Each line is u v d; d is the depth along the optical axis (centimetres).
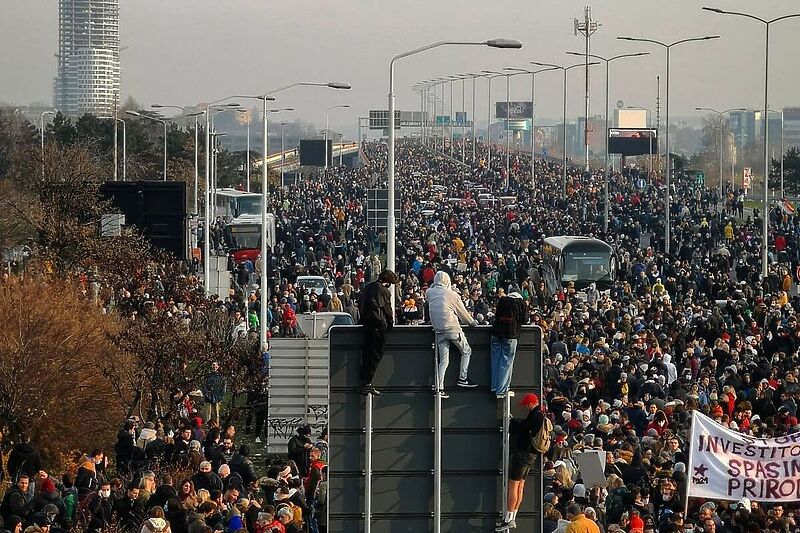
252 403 8475
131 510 4991
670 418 6700
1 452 7288
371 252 16800
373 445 3356
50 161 14725
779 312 10738
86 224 12756
